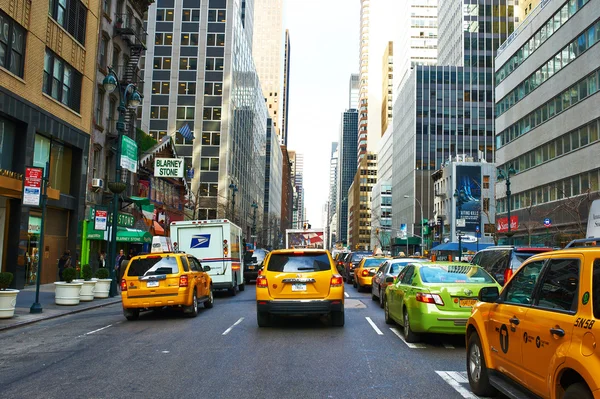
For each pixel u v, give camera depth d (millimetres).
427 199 95688
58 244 26875
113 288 21531
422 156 96875
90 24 29234
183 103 71688
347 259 31719
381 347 9797
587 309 4051
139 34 36562
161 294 14141
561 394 4289
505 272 12836
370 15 189500
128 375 7551
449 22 109938
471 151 97188
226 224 21094
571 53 39750
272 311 11820
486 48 98875
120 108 22516
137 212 36094
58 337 11336
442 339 10703
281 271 12055
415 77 99062
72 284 17766
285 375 7492
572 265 4516
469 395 6461
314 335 11203
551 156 43156
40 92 23734
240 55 81562
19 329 12664
